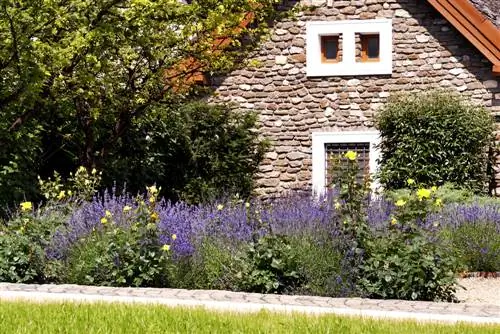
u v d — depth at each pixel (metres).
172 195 20.72
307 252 11.16
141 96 18.27
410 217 10.85
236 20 18.06
